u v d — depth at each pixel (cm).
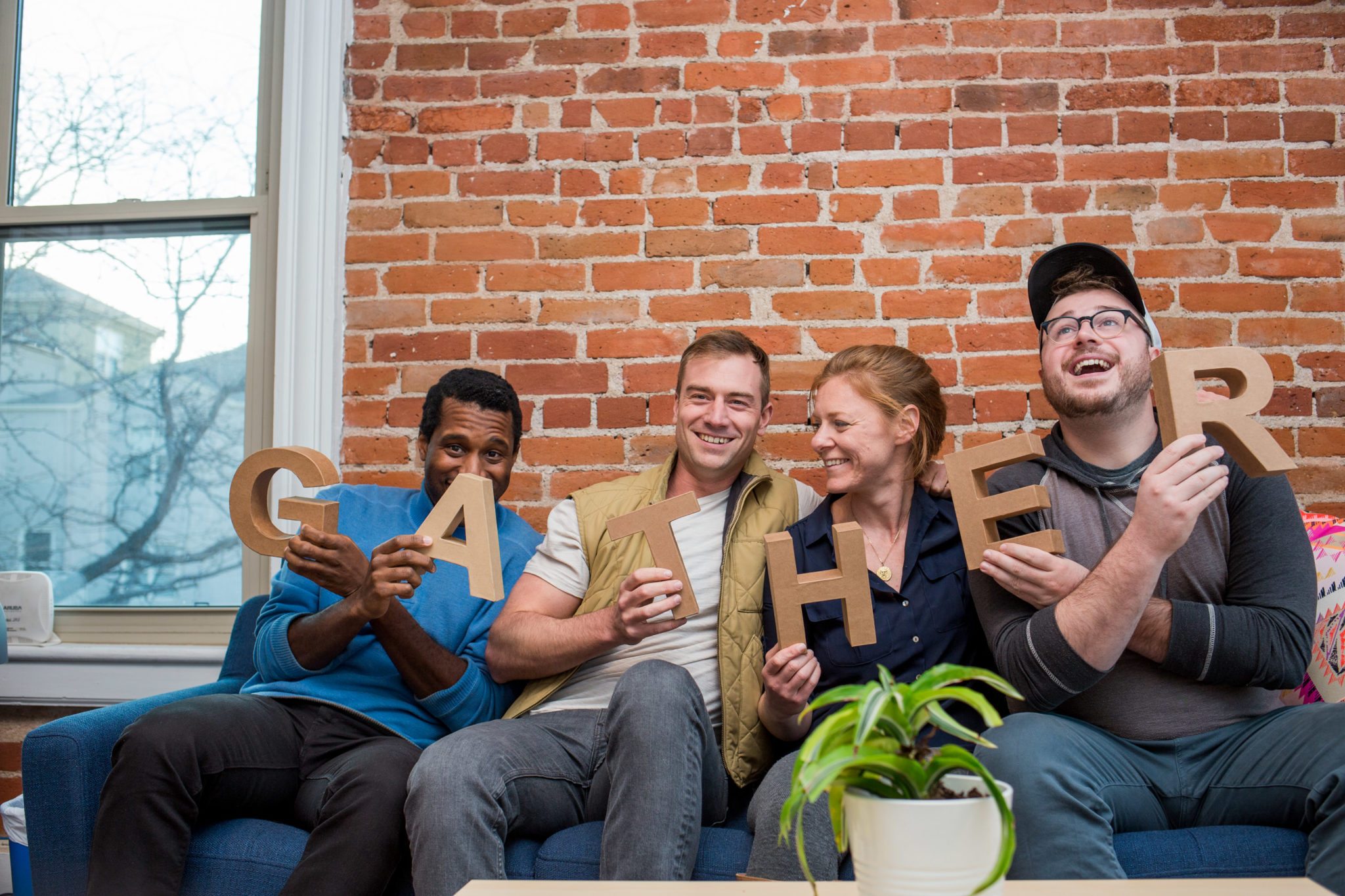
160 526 217
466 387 175
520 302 211
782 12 212
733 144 210
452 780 129
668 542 142
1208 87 204
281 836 137
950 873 70
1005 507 137
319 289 211
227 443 218
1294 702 150
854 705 73
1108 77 206
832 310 205
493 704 161
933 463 164
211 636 213
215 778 139
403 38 218
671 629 143
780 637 139
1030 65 207
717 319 207
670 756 127
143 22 227
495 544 143
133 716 150
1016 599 141
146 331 221
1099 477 148
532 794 139
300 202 213
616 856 123
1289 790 125
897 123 208
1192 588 141
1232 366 133
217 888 133
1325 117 202
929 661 148
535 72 215
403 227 214
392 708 156
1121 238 202
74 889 135
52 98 227
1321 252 200
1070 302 152
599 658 159
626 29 215
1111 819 124
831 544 159
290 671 155
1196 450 128
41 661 206
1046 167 204
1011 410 200
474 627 164
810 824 125
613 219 211
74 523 218
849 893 87
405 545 145
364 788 134
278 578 170
